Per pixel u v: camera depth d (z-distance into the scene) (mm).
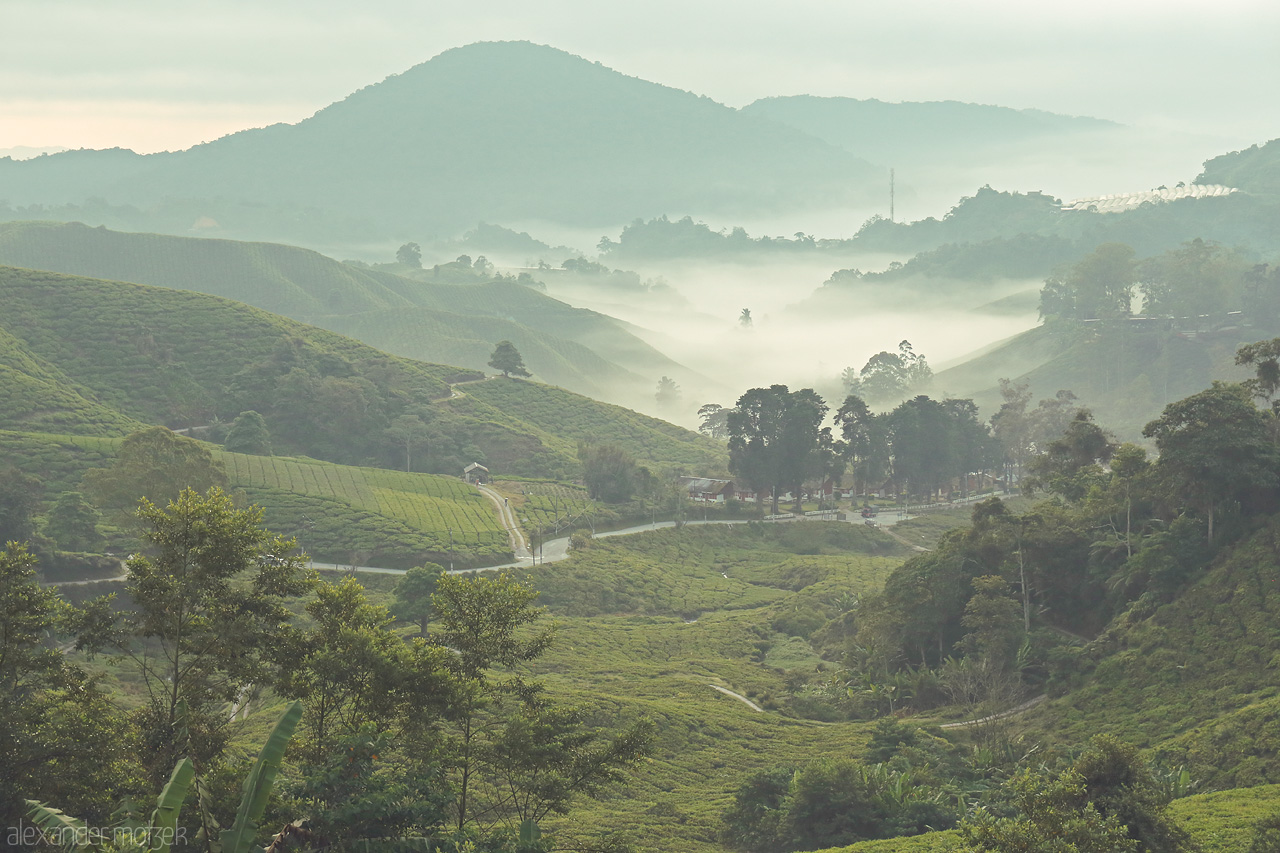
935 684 90875
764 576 160875
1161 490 92125
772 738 86750
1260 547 82938
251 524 40156
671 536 174375
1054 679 85312
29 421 164000
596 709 86375
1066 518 101812
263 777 25297
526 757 38000
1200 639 78688
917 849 54656
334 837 30594
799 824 62875
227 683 39594
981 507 101812
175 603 37531
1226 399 90125
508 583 42344
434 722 43812
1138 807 46500
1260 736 64375
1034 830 37281
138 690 84188
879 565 161250
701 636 127062
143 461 116625
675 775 77000
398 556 140750
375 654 37594
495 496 182250
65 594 106188
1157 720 72688
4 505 110875
